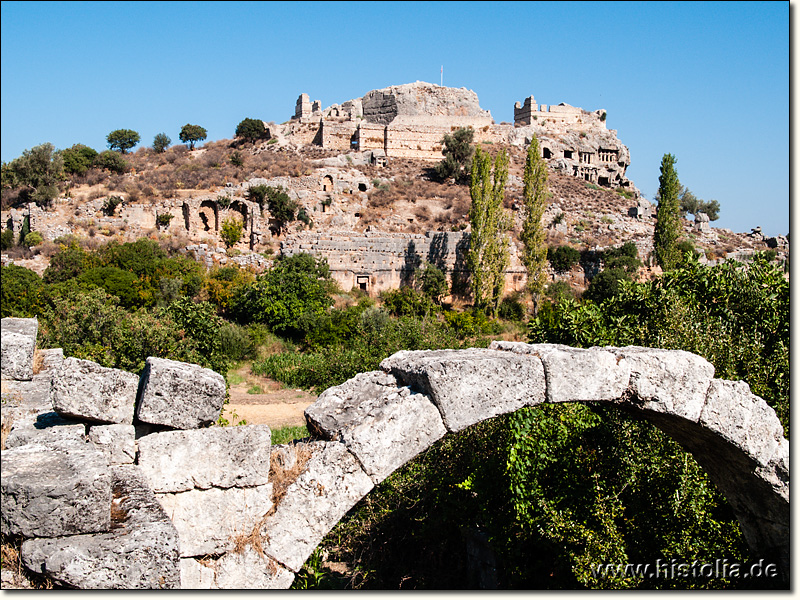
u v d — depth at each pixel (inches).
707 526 466.0
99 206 2444.6
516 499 477.1
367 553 569.3
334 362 1211.9
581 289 2487.7
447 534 569.6
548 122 3973.9
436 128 3518.7
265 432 326.6
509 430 515.5
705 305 639.1
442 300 2352.4
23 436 298.5
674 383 405.4
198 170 2896.2
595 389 387.2
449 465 588.4
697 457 463.8
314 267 2106.3
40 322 971.3
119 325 921.5
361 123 3464.6
